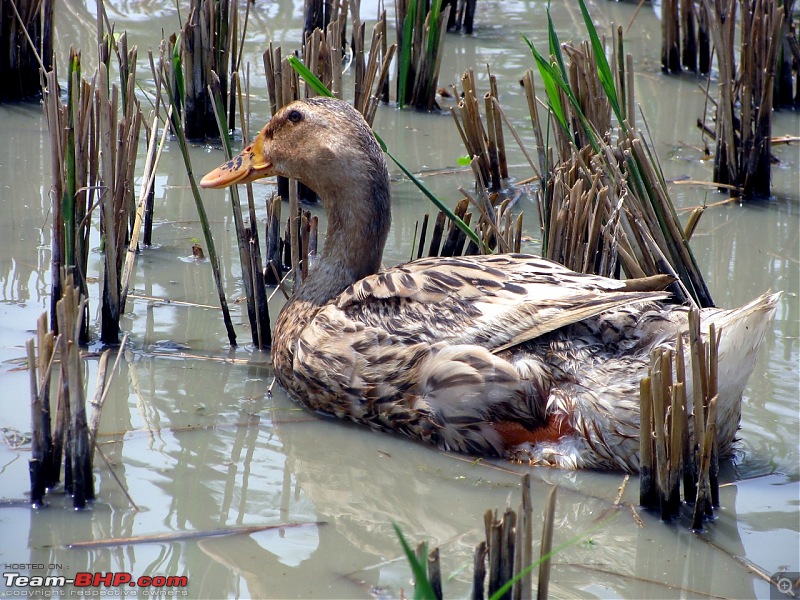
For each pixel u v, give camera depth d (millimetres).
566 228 10273
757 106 14008
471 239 10875
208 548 7242
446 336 8688
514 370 8398
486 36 19797
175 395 9375
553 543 7523
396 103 17109
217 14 14508
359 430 9148
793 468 8516
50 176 13438
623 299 8203
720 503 8031
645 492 7863
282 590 6824
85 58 16578
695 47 18578
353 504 7945
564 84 10531
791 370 10016
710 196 14242
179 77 10133
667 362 7695
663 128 16391
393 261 12055
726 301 11422
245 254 10078
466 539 7531
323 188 10008
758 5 13422
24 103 15656
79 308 7352
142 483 7938
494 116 13914
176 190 13523
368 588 6871
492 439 8625
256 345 10391
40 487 7473
